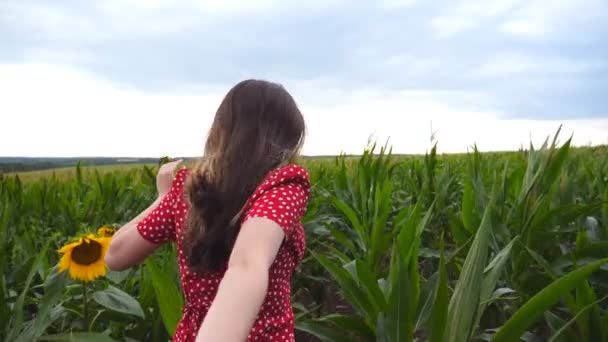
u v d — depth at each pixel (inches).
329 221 185.0
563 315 121.7
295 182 53.8
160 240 64.7
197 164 57.6
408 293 75.4
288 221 49.9
